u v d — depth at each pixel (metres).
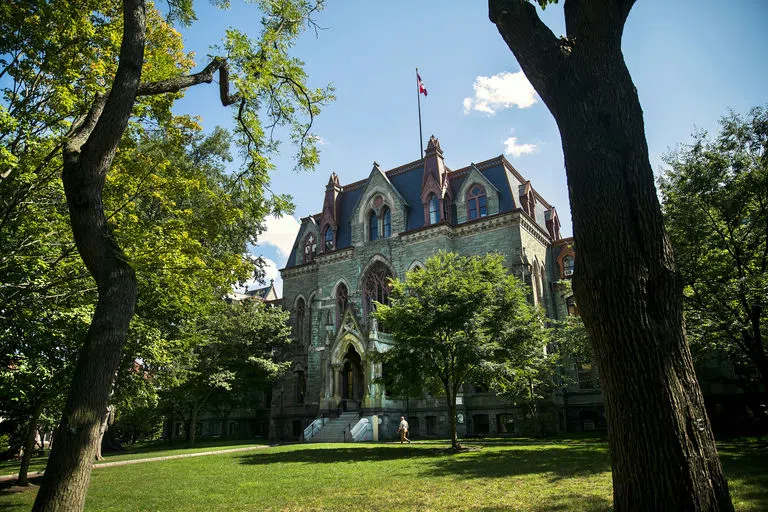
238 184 13.75
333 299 46.62
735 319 19.64
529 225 40.72
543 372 30.89
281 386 47.12
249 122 12.44
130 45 8.34
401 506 10.58
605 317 5.77
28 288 14.97
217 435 53.44
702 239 21.14
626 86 6.51
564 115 6.67
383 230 45.91
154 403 27.09
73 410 6.71
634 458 5.37
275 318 42.28
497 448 23.12
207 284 20.16
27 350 15.20
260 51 11.73
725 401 31.77
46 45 13.58
